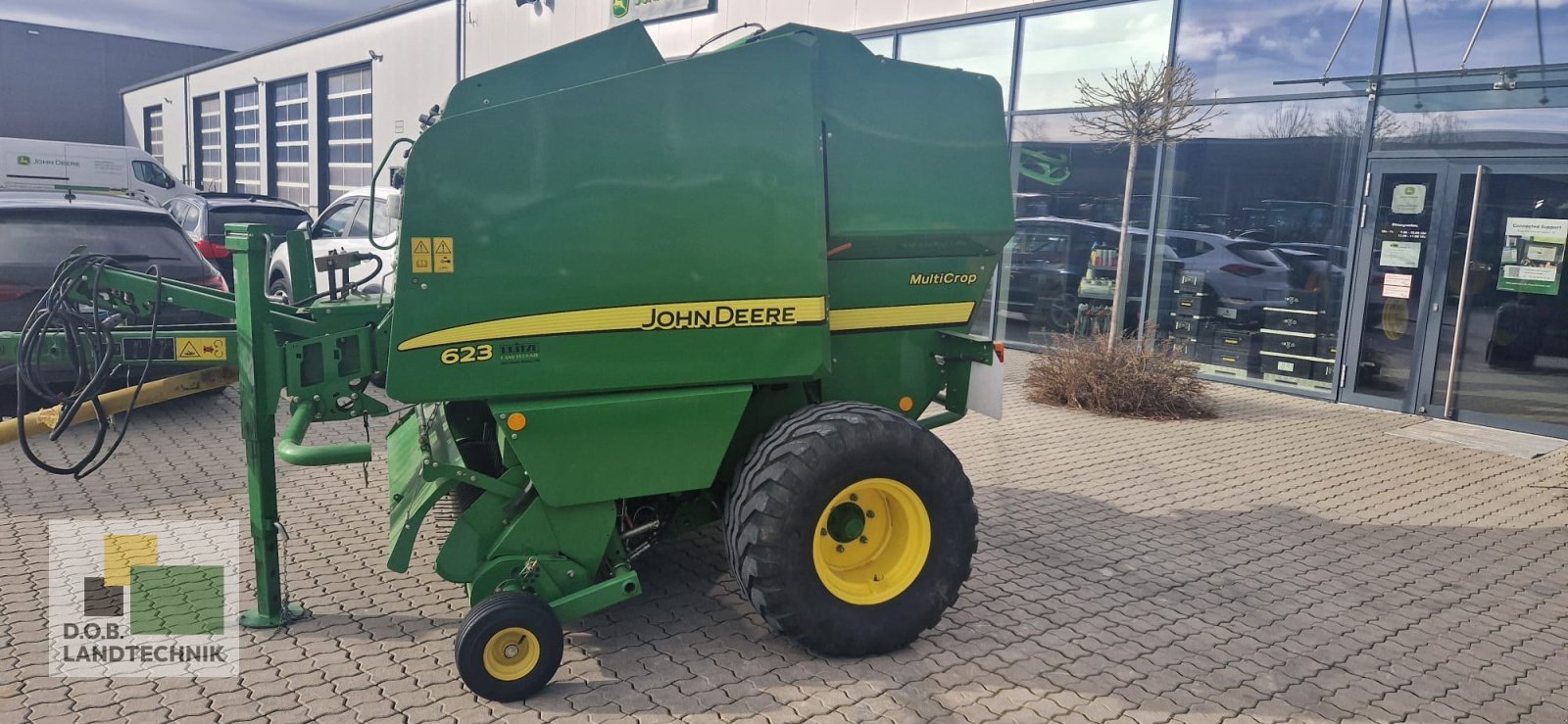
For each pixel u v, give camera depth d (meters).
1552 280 7.86
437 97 19.62
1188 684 3.73
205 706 3.33
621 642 3.93
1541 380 8.01
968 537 3.95
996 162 4.26
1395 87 8.64
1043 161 11.35
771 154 3.65
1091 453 7.25
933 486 3.84
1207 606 4.48
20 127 39.78
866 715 3.41
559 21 16.48
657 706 3.42
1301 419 8.55
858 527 3.86
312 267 4.86
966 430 7.91
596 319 3.51
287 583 4.43
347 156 23.34
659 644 3.92
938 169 4.13
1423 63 8.46
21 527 5.05
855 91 3.94
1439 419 8.59
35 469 6.03
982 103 4.23
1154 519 5.73
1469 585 4.86
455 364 3.37
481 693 3.37
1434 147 8.45
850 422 3.70
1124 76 9.34
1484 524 5.80
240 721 3.25
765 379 3.79
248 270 3.60
